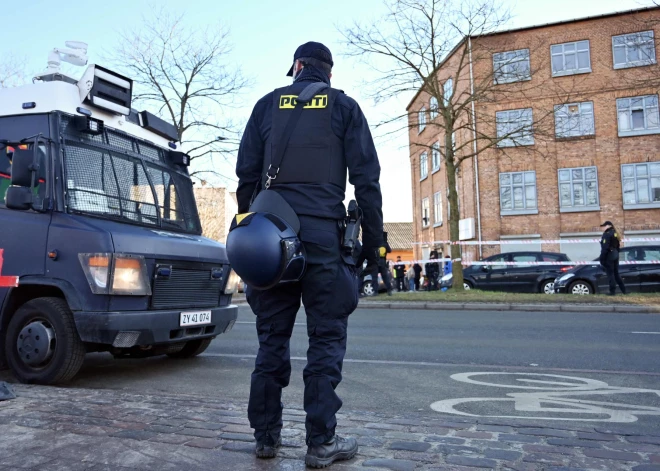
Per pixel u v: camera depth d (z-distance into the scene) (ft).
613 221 89.76
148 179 22.03
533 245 92.12
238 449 9.85
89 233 18.21
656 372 21.15
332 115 9.58
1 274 19.08
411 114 64.95
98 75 20.61
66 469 8.89
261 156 10.09
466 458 9.51
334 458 9.12
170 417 12.05
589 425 14.10
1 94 20.26
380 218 9.59
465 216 97.66
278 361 9.57
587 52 91.20
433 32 58.70
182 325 19.77
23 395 14.42
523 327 34.22
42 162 18.81
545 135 61.87
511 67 73.10
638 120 90.12
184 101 69.00
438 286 74.74
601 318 38.86
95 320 17.69
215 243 22.75
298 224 9.21
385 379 19.98
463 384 19.16
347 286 9.42
